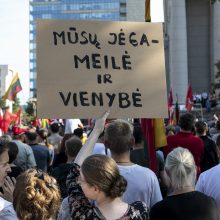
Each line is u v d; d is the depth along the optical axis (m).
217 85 43.81
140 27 5.73
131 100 5.55
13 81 21.83
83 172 3.58
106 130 4.93
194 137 8.37
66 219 4.11
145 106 5.57
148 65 5.68
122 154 4.92
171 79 67.69
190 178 4.15
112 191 3.56
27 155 9.12
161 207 4.02
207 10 69.44
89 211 3.63
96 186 3.53
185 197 4.04
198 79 69.38
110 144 4.90
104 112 5.46
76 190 3.84
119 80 5.57
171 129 12.77
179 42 67.00
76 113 5.39
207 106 49.09
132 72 5.62
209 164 9.41
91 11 159.38
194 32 69.75
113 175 3.54
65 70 5.44
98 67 5.53
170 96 25.22
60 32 5.48
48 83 5.37
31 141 10.36
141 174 4.89
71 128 13.10
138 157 6.94
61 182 6.43
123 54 5.62
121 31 5.66
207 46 69.50
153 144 6.63
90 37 5.57
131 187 4.81
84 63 5.50
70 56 5.47
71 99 5.40
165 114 5.62
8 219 3.91
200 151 8.32
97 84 5.50
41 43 5.42
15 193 3.27
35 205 3.16
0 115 16.94
